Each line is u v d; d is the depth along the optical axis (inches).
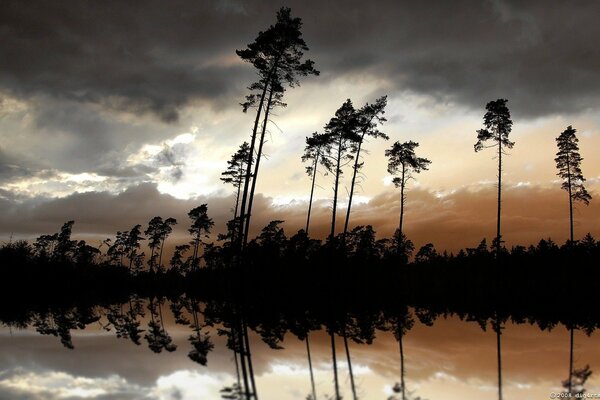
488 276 1544.0
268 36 979.3
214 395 307.6
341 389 321.1
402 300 1253.1
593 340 546.6
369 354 459.5
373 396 303.1
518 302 1164.5
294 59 1019.3
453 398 297.6
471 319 796.0
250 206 1059.3
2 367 402.3
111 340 571.8
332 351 477.7
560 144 1579.7
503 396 302.4
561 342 532.1
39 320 845.2
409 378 354.0
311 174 1567.4
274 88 1015.0
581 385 329.4
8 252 1894.7
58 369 392.5
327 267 1413.6
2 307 1221.1
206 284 2004.2
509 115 1379.2
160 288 3075.8
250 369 390.0
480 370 380.5
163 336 609.3
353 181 1416.1
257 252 1390.3
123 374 372.2
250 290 1307.8
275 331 643.5
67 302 1513.3
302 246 1465.3
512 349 486.3
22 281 1889.8
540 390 317.1
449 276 1610.5
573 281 1384.1
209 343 538.9
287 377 359.9
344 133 1376.7
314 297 1286.9
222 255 1209.4
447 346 506.3
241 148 1528.1
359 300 1237.7
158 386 332.5
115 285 2883.9
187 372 379.2
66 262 2247.8
